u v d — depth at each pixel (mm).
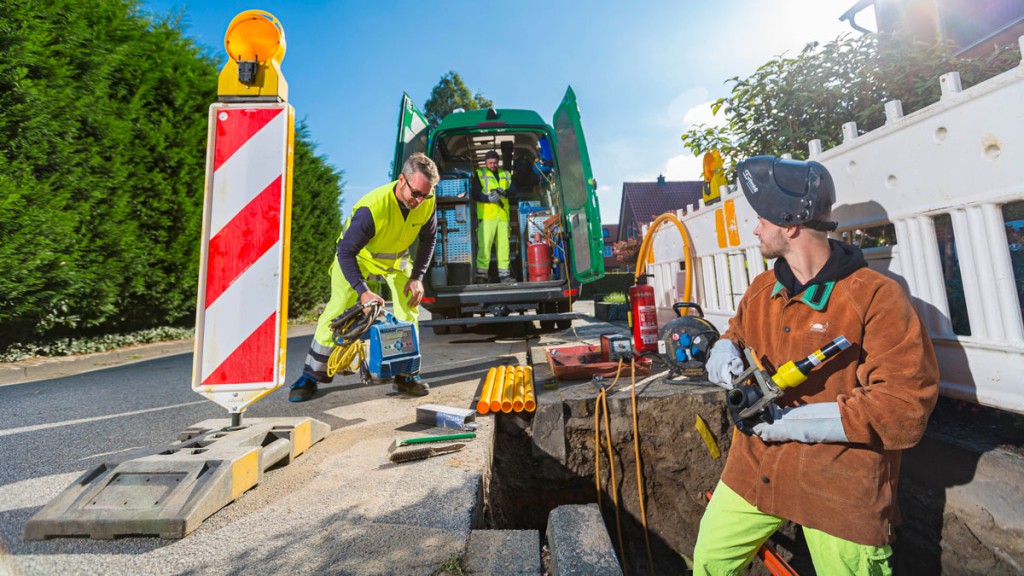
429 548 1250
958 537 1798
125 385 4184
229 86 1962
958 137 1729
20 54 5805
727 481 1456
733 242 3320
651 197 30453
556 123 6102
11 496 1702
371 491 1607
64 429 2668
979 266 1722
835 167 2432
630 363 2865
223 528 1363
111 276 6801
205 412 2982
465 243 6426
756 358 1455
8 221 5285
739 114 3891
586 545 1258
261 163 1953
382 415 2596
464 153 7676
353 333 2559
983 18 6289
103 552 1238
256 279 1910
